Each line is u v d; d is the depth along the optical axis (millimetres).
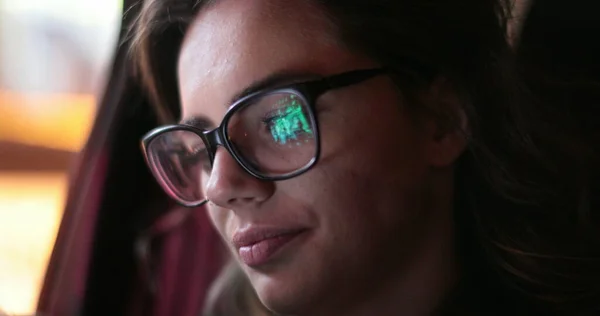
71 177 861
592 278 669
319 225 552
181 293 947
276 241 565
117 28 781
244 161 552
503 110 652
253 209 564
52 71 1418
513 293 662
